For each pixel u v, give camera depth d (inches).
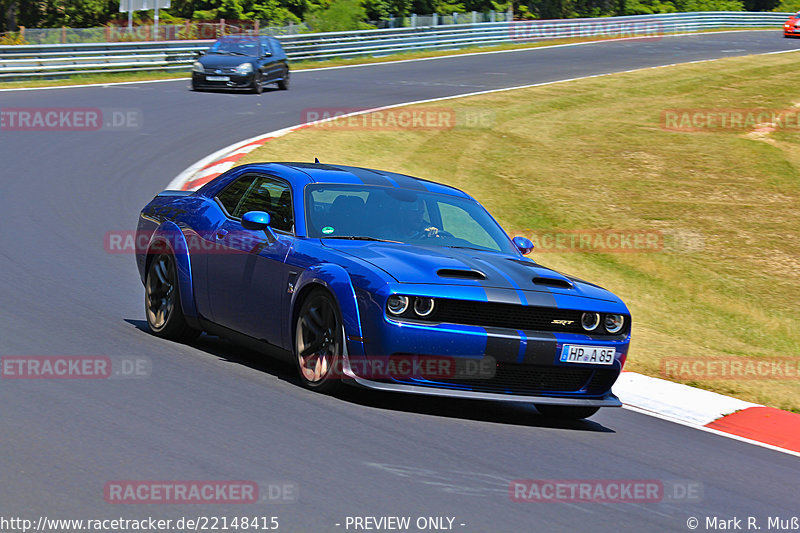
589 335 528.1
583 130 2047.2
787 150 1963.6
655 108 2386.8
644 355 794.8
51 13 4995.1
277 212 582.9
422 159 1626.5
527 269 551.8
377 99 2222.0
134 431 423.5
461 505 376.5
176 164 1375.5
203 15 4416.8
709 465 494.6
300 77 2620.6
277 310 548.1
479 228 613.0
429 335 489.4
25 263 812.6
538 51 3695.9
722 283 1198.3
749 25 5388.8
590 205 1482.5
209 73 2172.7
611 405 538.9
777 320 1096.2
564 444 494.9
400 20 3563.0
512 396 511.2
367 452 427.8
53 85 2171.5
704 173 1743.4
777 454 540.1
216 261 596.4
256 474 384.5
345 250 536.1
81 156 1386.6
